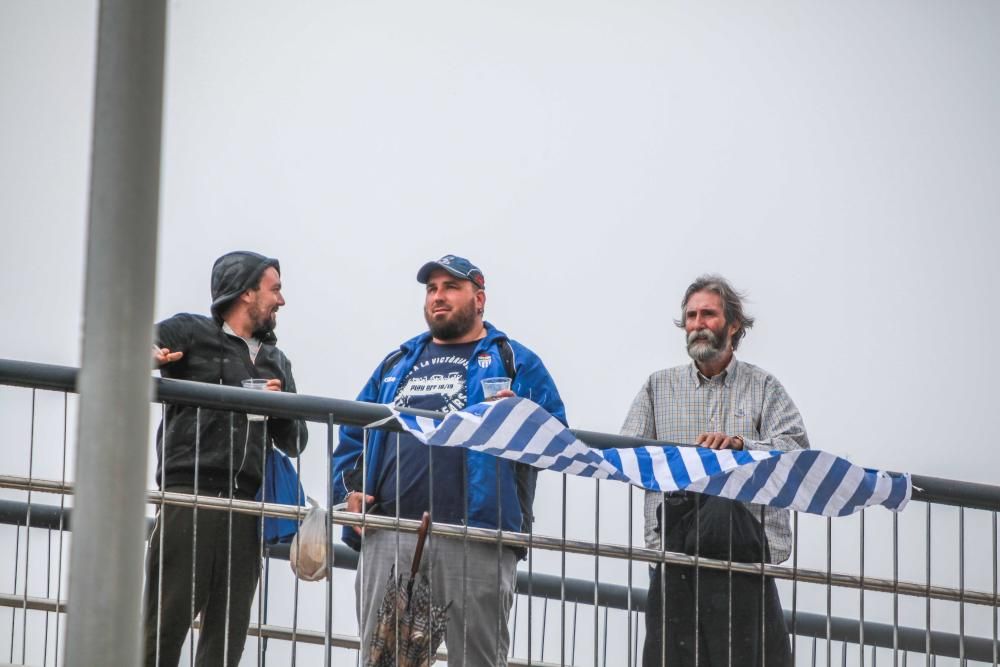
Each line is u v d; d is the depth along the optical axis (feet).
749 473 89.92
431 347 98.63
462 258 99.50
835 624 119.65
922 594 91.86
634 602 119.55
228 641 88.22
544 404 95.96
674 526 92.99
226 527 89.97
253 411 87.04
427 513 86.63
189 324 97.14
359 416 87.20
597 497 88.79
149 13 58.90
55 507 111.86
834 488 90.58
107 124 58.23
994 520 93.09
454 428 86.43
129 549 55.88
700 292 99.60
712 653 90.84
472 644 88.84
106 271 57.36
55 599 101.81
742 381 99.04
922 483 91.76
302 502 88.79
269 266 99.81
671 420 99.14
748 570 91.09
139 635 55.83
